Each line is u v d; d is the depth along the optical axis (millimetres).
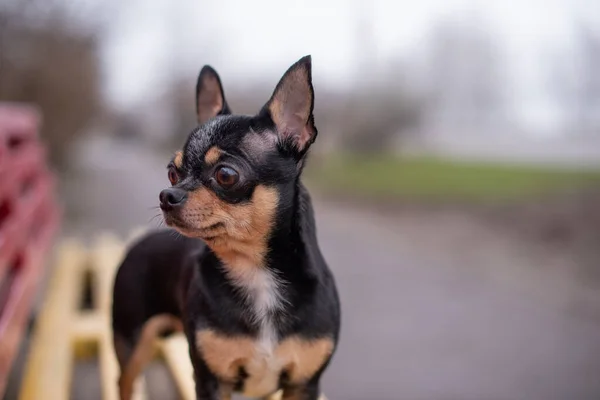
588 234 1922
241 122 654
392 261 1775
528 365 1079
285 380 667
